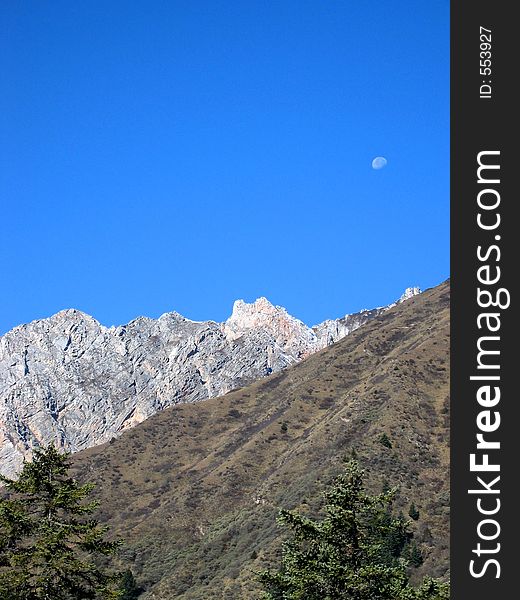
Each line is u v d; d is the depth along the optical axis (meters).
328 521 27.50
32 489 29.11
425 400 106.56
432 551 68.44
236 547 89.00
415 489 83.44
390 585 26.83
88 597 28.59
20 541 29.05
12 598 27.28
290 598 26.31
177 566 93.50
